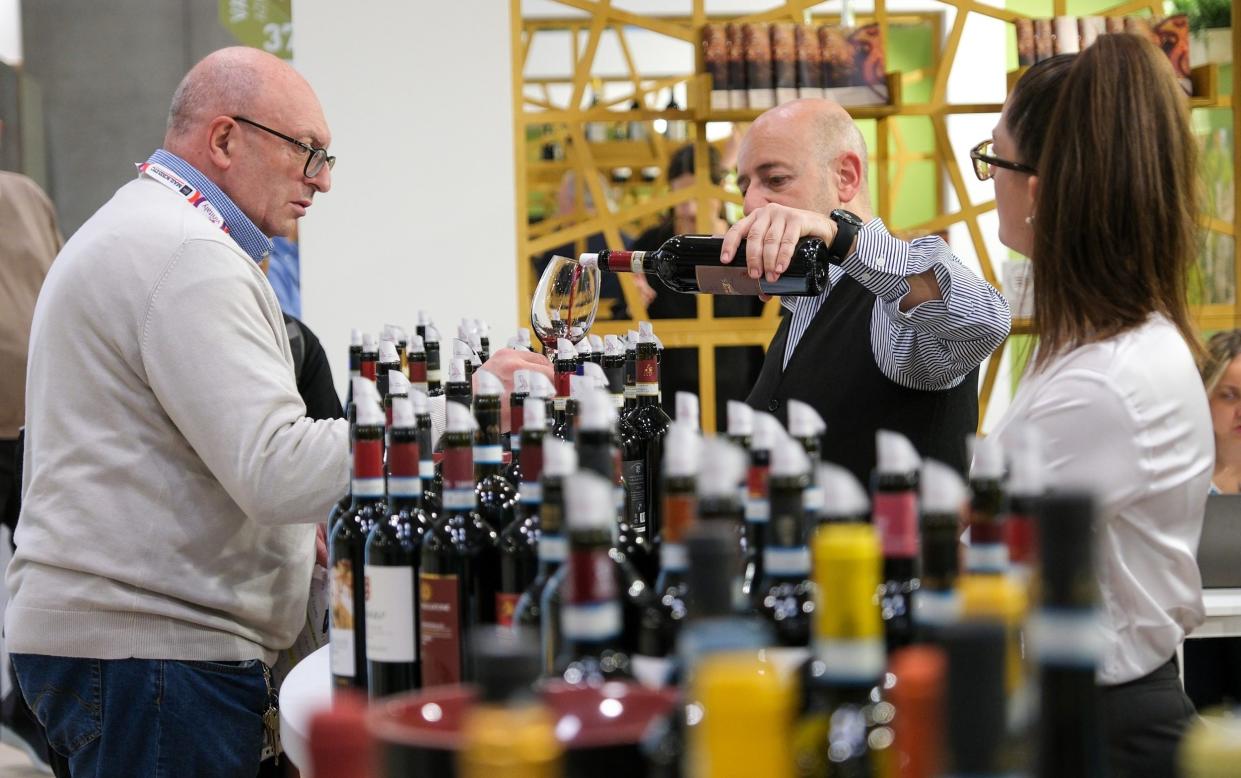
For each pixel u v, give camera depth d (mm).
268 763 2271
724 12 5816
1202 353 1517
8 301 4320
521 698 654
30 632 2123
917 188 5578
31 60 4988
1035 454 981
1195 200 1500
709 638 671
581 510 848
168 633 2117
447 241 4922
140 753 2107
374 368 2260
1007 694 633
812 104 2723
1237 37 5152
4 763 4406
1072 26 5035
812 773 820
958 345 2217
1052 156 1503
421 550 1432
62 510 2107
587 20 5441
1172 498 1426
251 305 2072
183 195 2316
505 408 2029
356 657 1557
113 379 2082
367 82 4879
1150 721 1425
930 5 5578
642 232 5145
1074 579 670
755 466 1199
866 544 720
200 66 2377
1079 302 1477
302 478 1969
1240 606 2672
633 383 2254
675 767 828
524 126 4957
